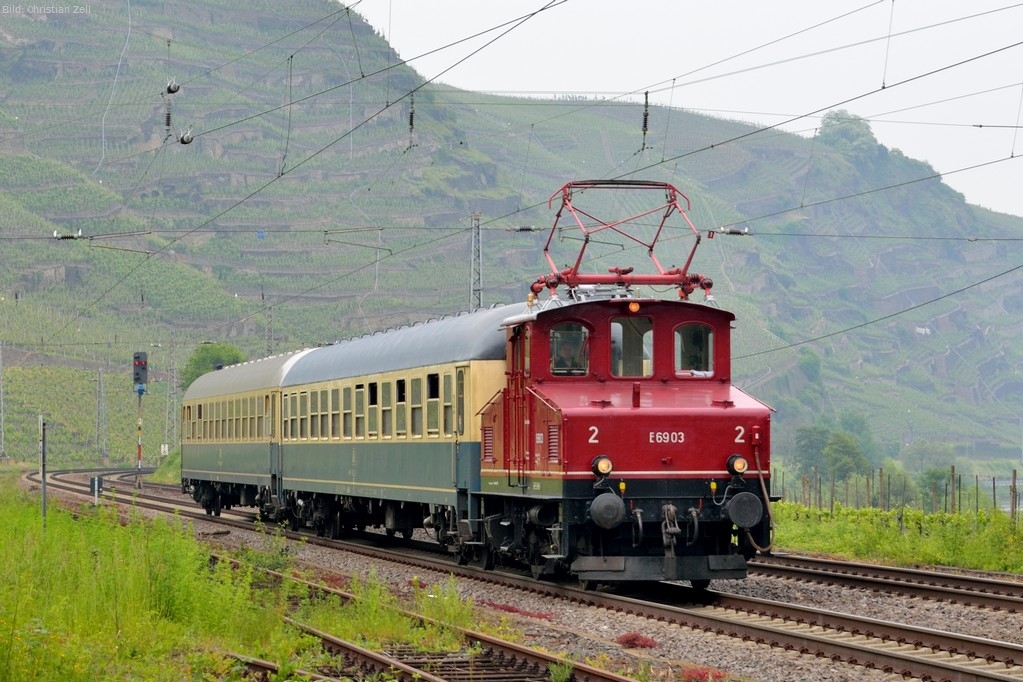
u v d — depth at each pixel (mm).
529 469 21250
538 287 22422
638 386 20375
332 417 32875
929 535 31859
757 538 20656
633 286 22594
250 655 15141
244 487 43062
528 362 21344
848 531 33844
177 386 156250
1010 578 25172
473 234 53312
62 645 13781
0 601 14930
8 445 150875
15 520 25391
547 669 14422
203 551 21438
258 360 42500
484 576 24047
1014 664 14594
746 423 20500
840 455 187500
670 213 23453
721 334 21531
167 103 41594
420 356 26750
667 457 20141
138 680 13375
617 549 20688
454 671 14391
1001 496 149750
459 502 24656
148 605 16906
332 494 33938
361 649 15312
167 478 95938
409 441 27297
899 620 18828
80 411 168625
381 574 25734
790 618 18219
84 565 17984
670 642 16578
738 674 14445
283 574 20938
